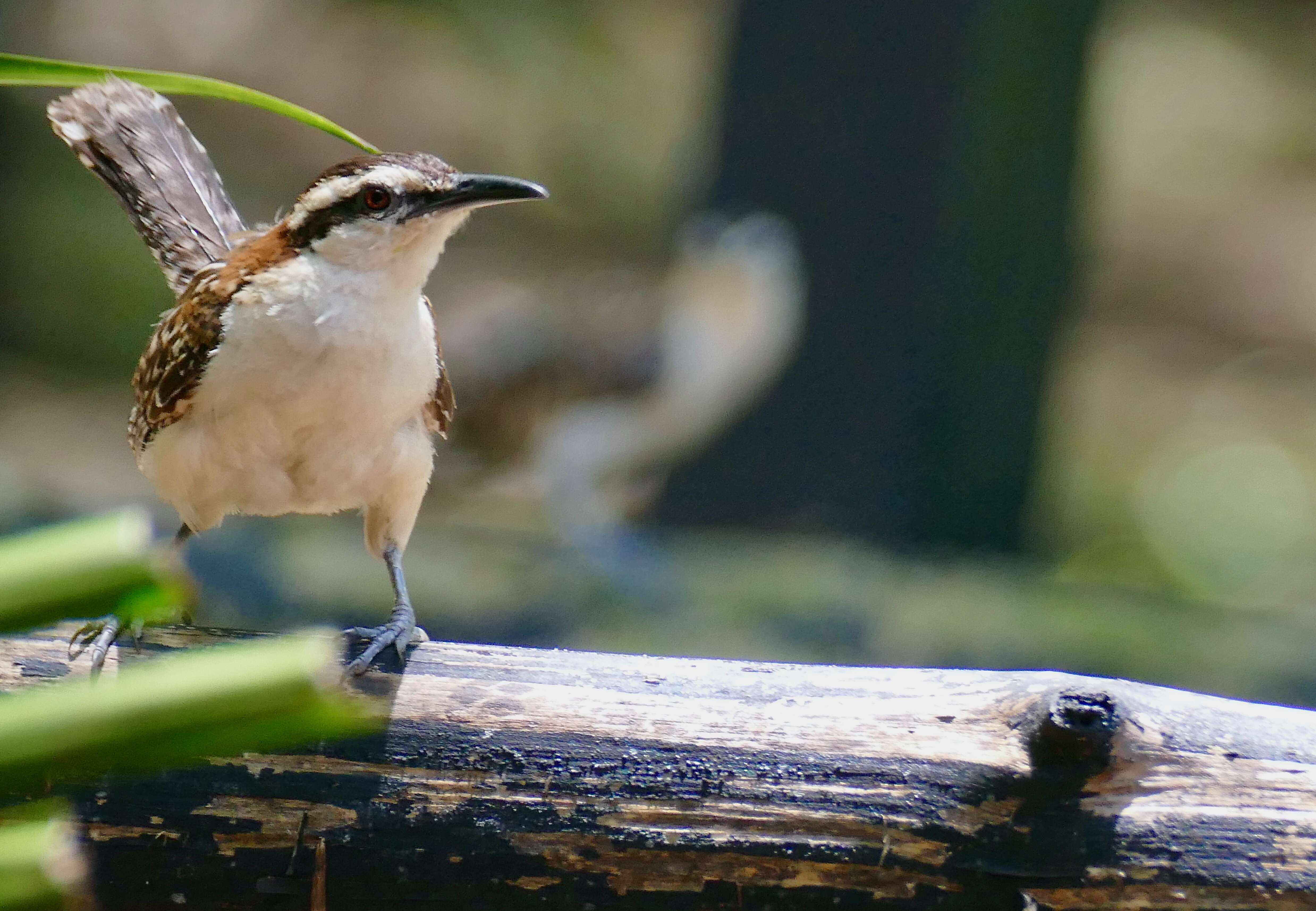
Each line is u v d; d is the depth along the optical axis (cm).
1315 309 2842
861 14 1421
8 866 163
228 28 2953
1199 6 3375
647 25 2998
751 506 1511
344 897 409
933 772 408
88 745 161
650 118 2838
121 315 2206
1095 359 2658
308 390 499
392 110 2875
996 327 1477
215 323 501
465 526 1452
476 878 412
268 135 2745
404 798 409
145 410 539
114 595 161
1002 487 1512
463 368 1386
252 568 1079
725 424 1502
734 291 1406
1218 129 3219
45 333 2153
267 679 164
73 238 2291
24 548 161
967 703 418
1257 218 3073
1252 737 410
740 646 1075
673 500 1547
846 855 411
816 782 412
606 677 430
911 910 413
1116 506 2208
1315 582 1981
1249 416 2484
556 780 412
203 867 404
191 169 647
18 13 2380
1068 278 1512
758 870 413
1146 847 403
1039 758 403
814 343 1477
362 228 498
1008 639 1121
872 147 1439
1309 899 402
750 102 1472
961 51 1414
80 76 344
